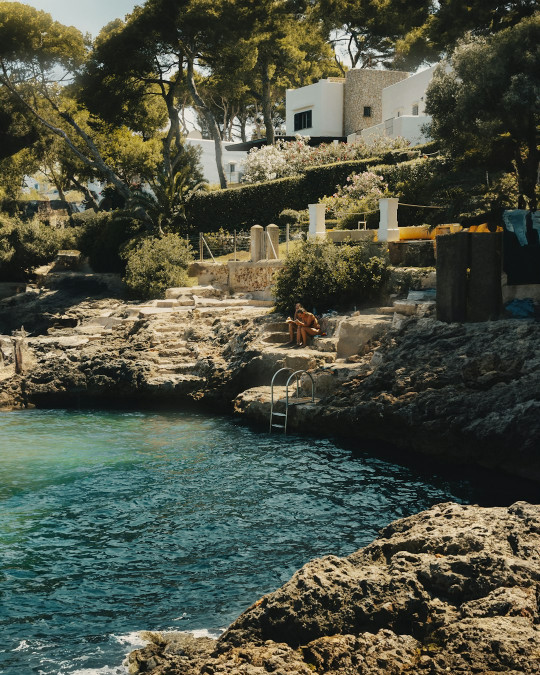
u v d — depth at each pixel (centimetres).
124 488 1639
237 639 717
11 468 1812
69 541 1323
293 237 3678
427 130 2955
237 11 4572
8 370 2922
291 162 4788
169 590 1111
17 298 4203
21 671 875
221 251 4088
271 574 1164
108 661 894
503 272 2173
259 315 2906
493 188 2778
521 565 713
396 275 2628
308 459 1855
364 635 673
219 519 1427
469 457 1741
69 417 2481
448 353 1984
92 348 2972
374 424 1953
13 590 1116
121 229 4394
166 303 3394
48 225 5659
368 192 3566
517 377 1789
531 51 2383
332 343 2380
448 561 738
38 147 5834
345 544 1288
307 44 6731
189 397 2566
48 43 4572
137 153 5841
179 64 4716
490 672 596
